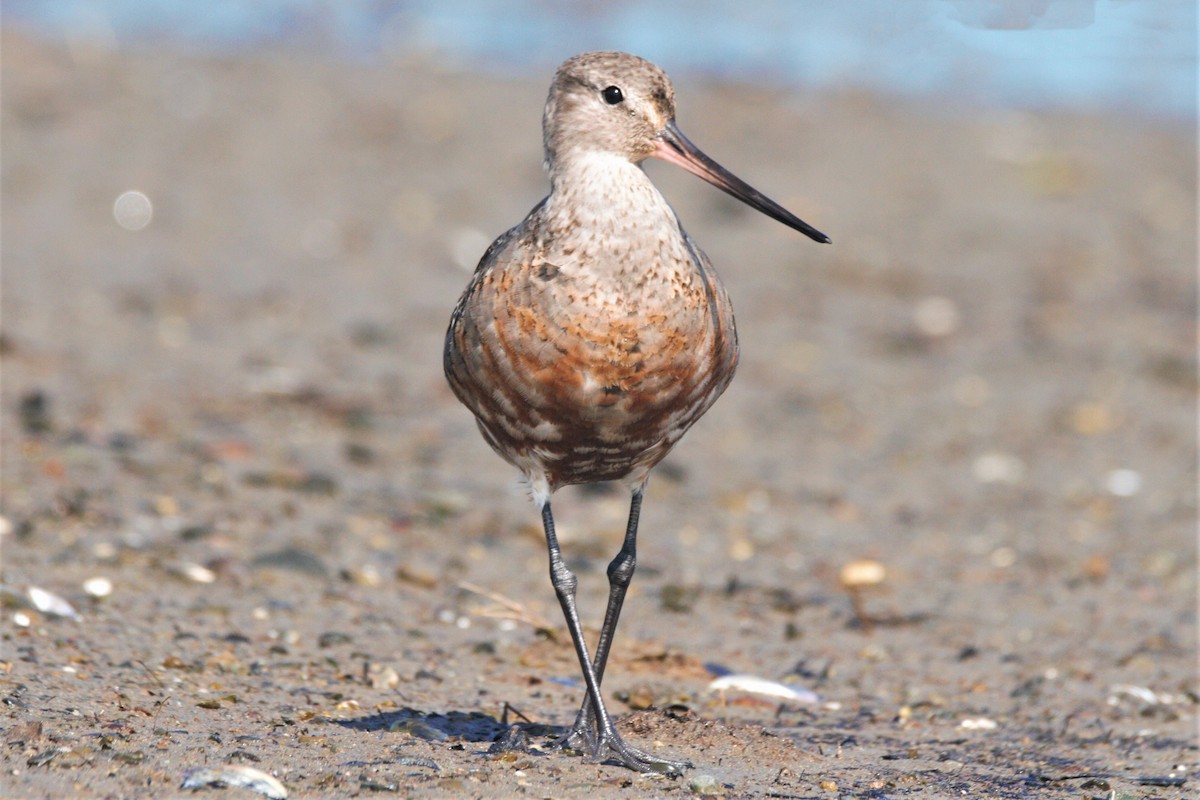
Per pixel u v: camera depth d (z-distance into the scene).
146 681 8.76
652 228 8.16
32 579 10.38
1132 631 11.53
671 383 8.23
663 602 11.60
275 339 16.78
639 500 8.90
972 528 13.85
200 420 14.36
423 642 10.31
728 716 9.43
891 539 13.50
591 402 8.16
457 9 27.88
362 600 10.98
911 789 8.00
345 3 28.02
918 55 26.31
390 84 24.83
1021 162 23.50
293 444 14.09
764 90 25.19
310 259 19.11
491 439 8.76
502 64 25.95
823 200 21.80
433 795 7.29
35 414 13.86
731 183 8.83
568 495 13.91
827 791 7.86
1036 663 10.77
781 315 18.69
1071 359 17.92
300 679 9.27
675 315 8.13
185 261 18.66
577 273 8.08
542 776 7.73
